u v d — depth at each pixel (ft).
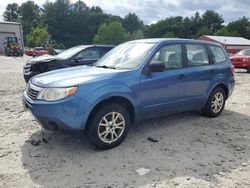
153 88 16.60
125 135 15.87
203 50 20.42
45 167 13.30
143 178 12.49
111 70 16.20
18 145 15.67
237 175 13.01
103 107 14.73
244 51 61.36
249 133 18.60
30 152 14.83
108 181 12.21
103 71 15.98
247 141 17.17
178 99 18.25
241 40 227.61
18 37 141.38
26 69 33.35
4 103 25.16
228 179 12.62
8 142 16.07
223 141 16.99
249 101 28.55
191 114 22.30
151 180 12.34
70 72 16.28
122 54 18.19
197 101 19.75
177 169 13.35
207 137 17.53
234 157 14.88
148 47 17.46
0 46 136.67
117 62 17.61
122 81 15.37
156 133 17.87
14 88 33.01
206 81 20.04
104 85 14.65
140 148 15.52
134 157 14.44
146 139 16.81
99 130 14.70
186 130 18.61
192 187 11.87
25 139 16.53
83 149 15.26
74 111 13.82
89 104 14.07
